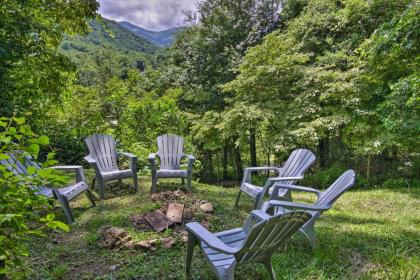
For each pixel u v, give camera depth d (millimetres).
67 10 5727
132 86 13375
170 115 8516
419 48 5297
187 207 4086
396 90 5562
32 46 5137
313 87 7980
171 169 5094
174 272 2531
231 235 2480
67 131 7602
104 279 2395
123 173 4766
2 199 1155
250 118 8172
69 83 6961
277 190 3371
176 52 15930
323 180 9047
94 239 3066
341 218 4270
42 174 1241
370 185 8148
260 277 2484
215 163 15086
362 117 7539
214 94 13023
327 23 9203
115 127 8547
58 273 2439
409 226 3904
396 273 2543
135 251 2887
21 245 1205
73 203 4367
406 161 8992
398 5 7109
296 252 2936
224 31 13242
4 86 5461
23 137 1399
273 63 8320
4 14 4695
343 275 2502
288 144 8062
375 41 5621
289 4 12523
